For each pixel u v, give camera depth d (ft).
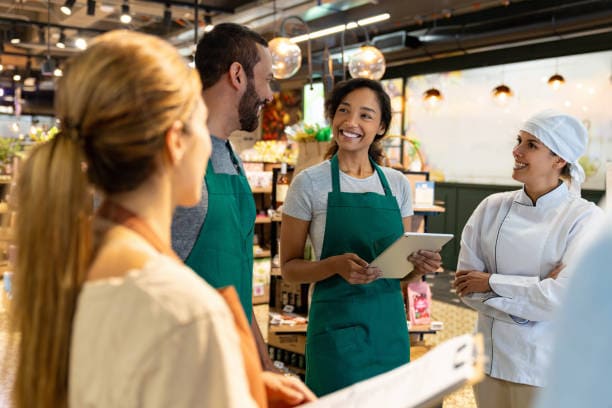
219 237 5.76
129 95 2.84
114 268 2.81
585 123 29.40
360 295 7.81
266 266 24.08
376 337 7.82
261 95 6.50
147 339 2.55
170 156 3.01
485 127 33.83
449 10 30.04
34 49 46.88
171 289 2.64
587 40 28.45
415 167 18.69
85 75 2.90
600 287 2.26
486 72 33.68
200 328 2.58
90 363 2.69
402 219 8.63
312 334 7.92
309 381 7.96
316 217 8.07
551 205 8.00
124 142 2.86
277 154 25.89
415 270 8.19
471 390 14.82
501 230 8.25
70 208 2.88
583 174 8.21
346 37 35.70
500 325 7.94
